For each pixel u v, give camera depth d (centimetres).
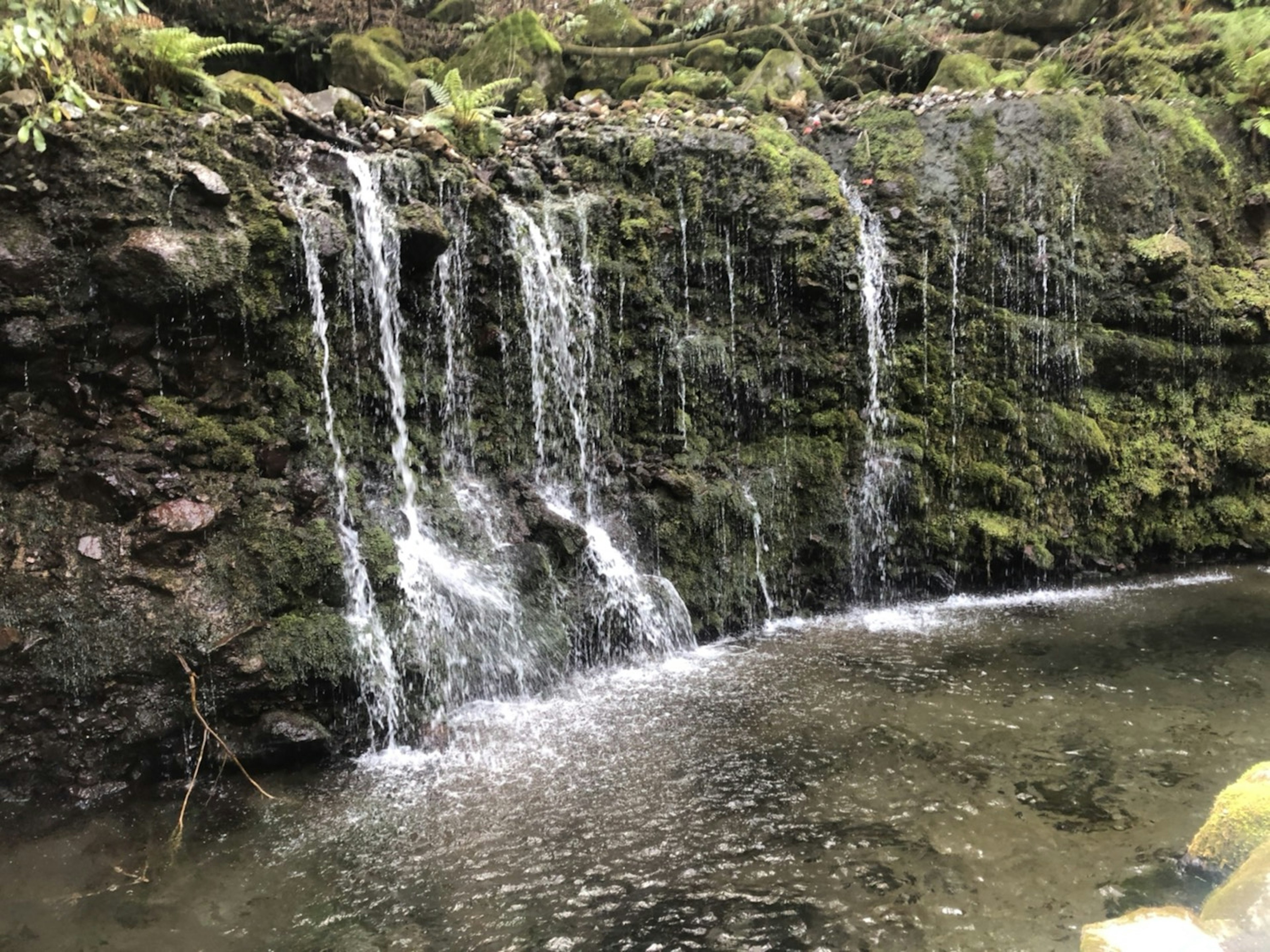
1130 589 703
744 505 635
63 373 406
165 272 409
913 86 980
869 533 680
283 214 452
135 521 407
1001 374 709
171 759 393
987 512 701
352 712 427
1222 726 454
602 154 641
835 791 392
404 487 515
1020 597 691
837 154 745
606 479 616
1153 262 728
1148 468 740
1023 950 290
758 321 666
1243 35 900
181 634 395
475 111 600
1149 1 961
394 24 844
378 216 505
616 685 516
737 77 914
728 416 654
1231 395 772
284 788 396
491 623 493
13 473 396
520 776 407
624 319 627
